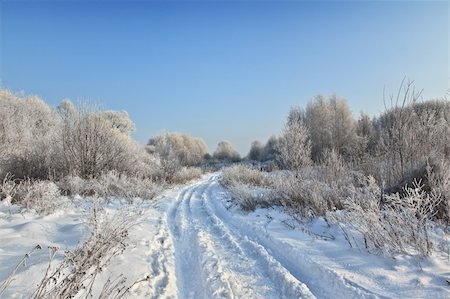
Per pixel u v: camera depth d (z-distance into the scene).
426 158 7.87
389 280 4.54
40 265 4.47
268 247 6.99
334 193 9.02
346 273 4.94
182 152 51.00
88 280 4.40
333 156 11.70
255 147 74.19
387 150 10.10
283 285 4.86
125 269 5.05
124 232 5.43
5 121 15.41
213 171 52.53
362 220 6.09
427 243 5.15
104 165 17.52
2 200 9.98
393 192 8.15
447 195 6.47
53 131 17.84
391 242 5.40
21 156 14.97
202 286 4.98
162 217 10.53
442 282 4.31
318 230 7.36
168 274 5.29
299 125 16.23
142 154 24.94
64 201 10.01
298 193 9.88
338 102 37.03
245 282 5.07
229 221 10.30
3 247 5.36
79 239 6.09
